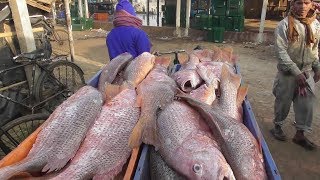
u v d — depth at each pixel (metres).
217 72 3.78
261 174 2.17
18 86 5.57
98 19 20.73
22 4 5.71
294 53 4.55
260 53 12.41
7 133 4.24
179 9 16.42
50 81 6.09
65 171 2.17
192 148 2.24
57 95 5.91
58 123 2.59
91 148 2.39
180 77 3.47
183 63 4.39
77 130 2.54
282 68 4.61
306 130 4.96
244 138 2.39
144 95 2.89
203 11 17.02
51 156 2.31
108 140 2.47
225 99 3.09
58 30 14.00
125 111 2.76
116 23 4.67
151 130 2.45
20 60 5.43
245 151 2.30
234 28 15.16
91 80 3.76
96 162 2.28
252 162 2.24
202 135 2.42
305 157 4.86
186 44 14.63
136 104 2.85
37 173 2.27
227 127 2.46
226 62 4.39
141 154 2.27
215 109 2.76
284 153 4.95
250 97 7.39
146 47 4.64
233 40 15.04
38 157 2.29
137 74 3.50
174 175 2.22
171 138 2.41
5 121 4.95
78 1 19.75
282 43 4.51
